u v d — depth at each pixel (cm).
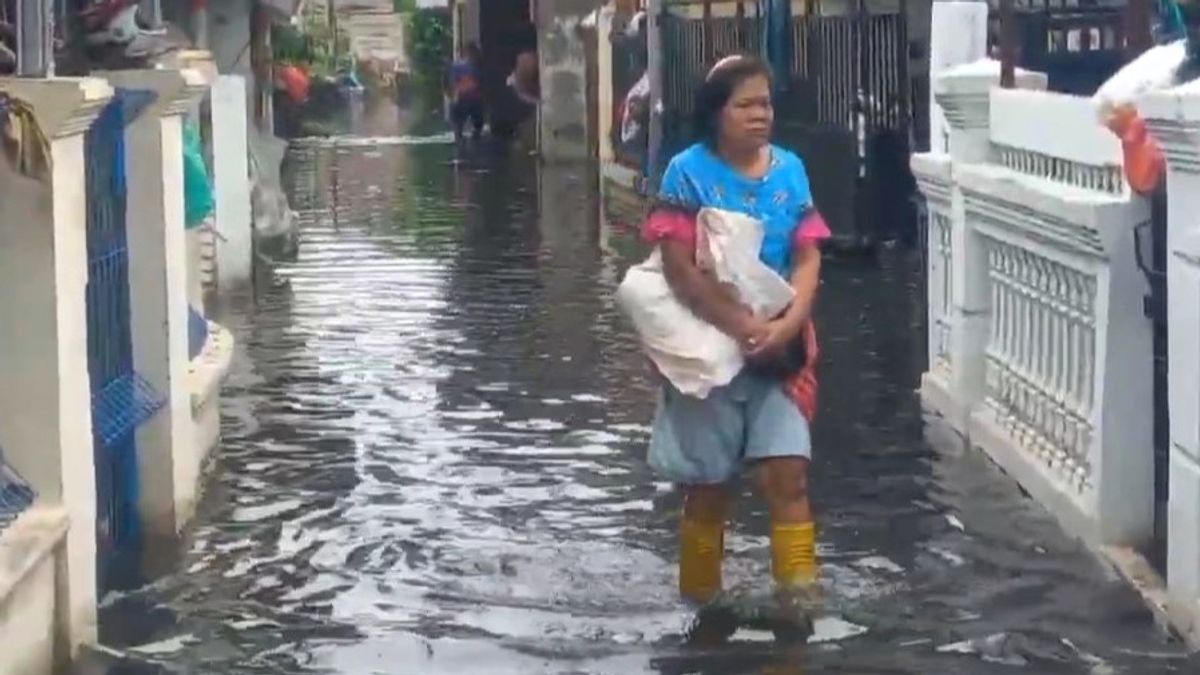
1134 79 747
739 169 711
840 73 1959
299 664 667
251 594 754
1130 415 769
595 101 3519
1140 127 723
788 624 709
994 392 979
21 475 641
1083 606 720
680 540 804
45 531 627
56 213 633
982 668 655
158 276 822
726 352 698
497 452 1010
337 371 1271
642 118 2709
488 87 4491
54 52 743
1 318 636
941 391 1084
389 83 6981
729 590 743
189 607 735
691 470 714
